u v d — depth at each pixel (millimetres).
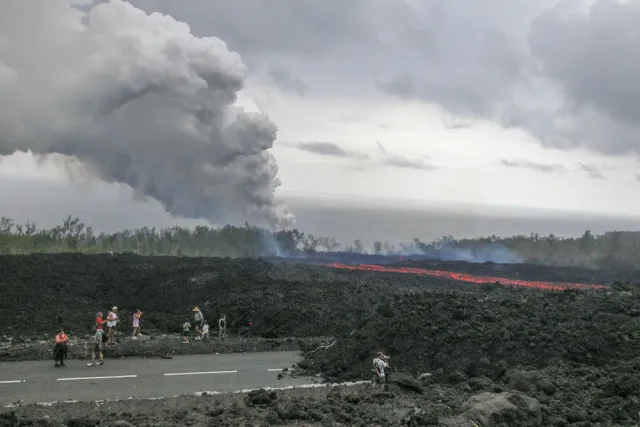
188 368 22062
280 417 14602
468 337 19562
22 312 31266
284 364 23125
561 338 18953
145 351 24641
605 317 20219
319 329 29766
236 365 22781
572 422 13953
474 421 13391
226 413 15062
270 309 31078
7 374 20422
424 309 21938
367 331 22359
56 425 13820
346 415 14477
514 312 21125
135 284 36750
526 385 16125
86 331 29625
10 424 13734
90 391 18250
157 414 15148
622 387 15242
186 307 33906
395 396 16469
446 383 18078
